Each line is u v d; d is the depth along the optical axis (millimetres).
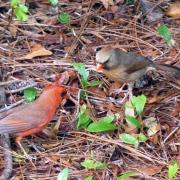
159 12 12812
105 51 10641
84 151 9719
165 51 11859
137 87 11156
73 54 11711
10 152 9461
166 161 9586
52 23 12398
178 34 12297
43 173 9352
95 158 9562
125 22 12523
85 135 9961
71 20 12516
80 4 12898
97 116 10414
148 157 9617
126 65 10656
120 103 10695
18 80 10898
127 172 9273
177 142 9938
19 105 10219
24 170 9352
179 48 11914
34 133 9672
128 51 11883
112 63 10609
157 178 9266
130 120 9945
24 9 11344
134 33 12289
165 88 11117
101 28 12367
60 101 9531
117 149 9703
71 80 11023
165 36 11742
